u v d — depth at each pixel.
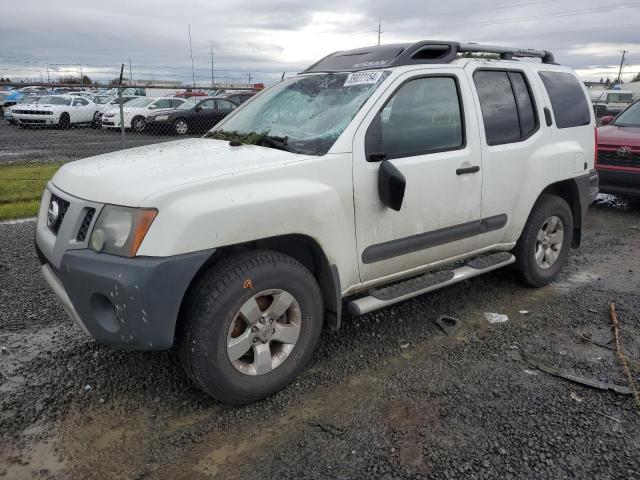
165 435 2.84
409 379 3.38
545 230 4.82
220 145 3.63
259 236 2.90
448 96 3.90
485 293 4.80
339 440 2.80
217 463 2.64
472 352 3.73
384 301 3.56
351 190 3.29
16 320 4.14
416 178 3.60
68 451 2.71
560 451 2.71
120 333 2.73
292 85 4.16
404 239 3.64
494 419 2.97
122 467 2.61
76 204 2.90
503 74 4.39
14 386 3.26
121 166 3.15
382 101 3.48
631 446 2.75
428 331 4.05
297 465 2.62
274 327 3.11
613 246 6.38
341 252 3.30
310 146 3.35
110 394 3.20
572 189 5.06
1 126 22.84
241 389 2.98
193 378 2.91
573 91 5.10
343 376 3.42
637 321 4.23
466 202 3.96
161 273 2.61
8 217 7.32
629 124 8.75
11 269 5.24
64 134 19.22
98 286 2.69
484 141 4.05
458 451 2.71
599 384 3.29
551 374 3.44
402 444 2.77
